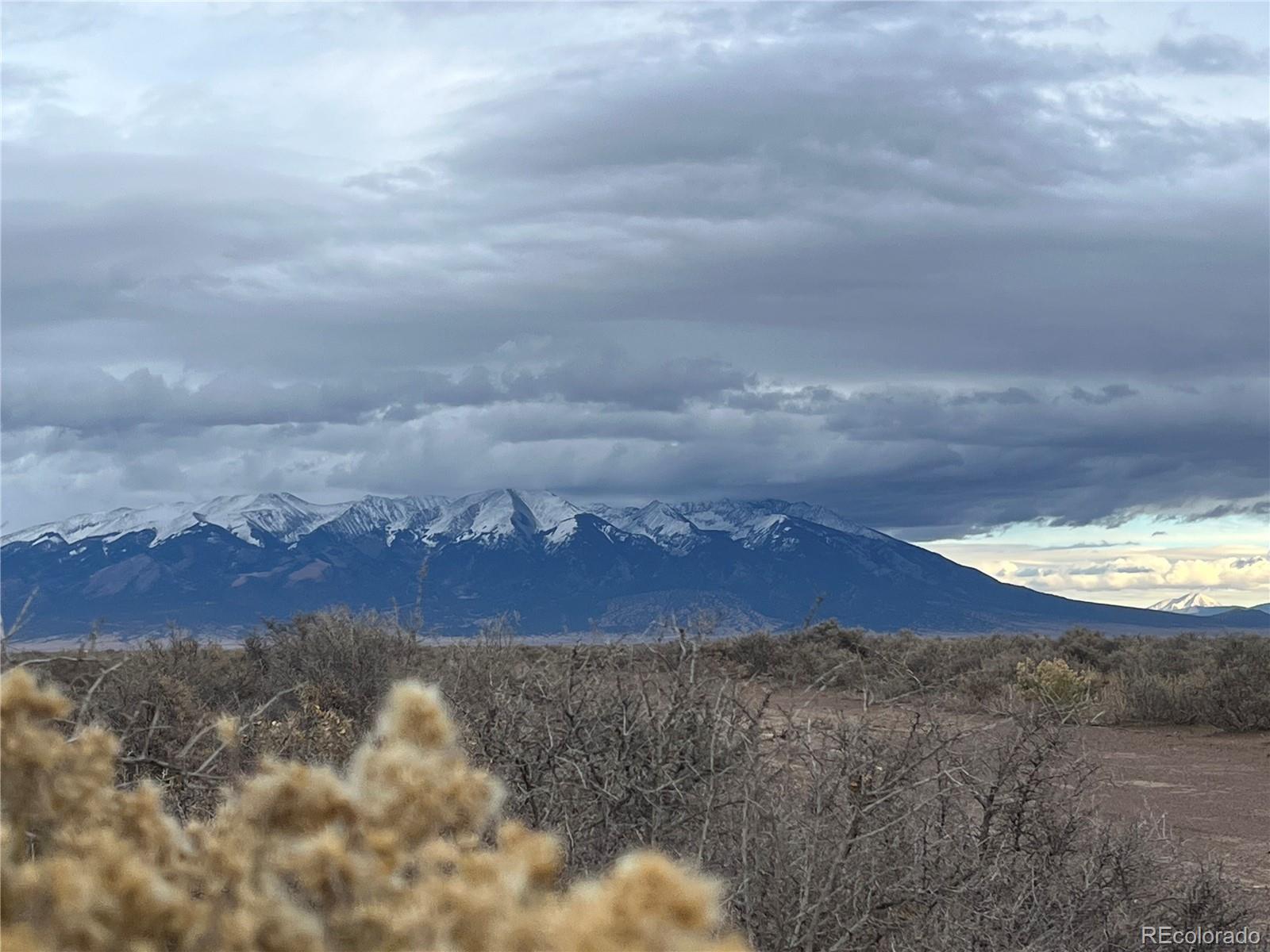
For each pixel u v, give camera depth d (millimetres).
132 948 1103
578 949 987
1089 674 24141
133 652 11961
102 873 1139
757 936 4281
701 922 987
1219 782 14789
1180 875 7363
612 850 4758
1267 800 13367
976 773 6332
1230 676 21781
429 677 6660
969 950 5004
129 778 3742
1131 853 6594
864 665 6156
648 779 4895
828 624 26312
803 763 5234
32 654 3574
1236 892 7375
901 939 4719
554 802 4953
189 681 12125
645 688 5242
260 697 13242
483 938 1186
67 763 1413
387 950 1199
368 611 14578
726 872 4566
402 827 1380
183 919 1153
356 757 1543
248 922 1169
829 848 4562
